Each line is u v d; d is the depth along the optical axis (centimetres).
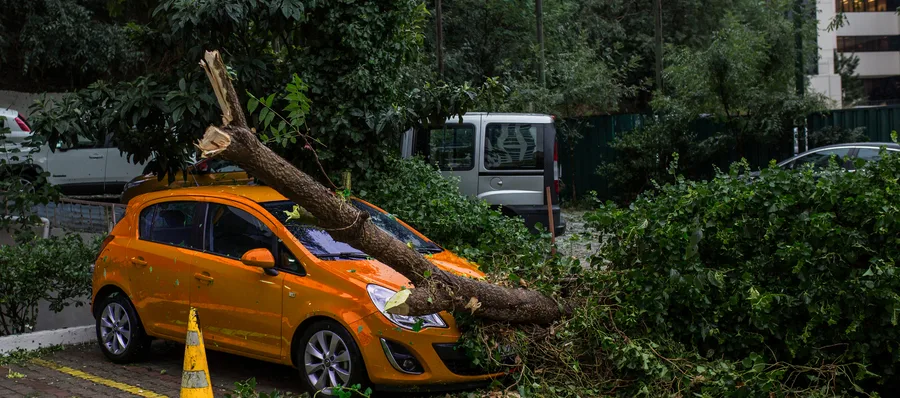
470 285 581
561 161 2017
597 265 693
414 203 922
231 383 683
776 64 1803
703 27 2703
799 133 1812
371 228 554
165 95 853
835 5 5316
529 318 615
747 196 611
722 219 625
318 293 611
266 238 659
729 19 1936
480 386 621
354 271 614
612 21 2655
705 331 604
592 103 2125
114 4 1106
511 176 1261
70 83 2259
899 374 601
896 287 568
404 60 985
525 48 2238
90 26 2036
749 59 1744
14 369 740
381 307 588
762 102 1759
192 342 459
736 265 632
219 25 841
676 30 2708
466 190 1264
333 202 537
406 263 562
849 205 592
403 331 585
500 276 689
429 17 2159
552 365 617
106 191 1647
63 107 873
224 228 691
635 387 589
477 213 906
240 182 1373
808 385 593
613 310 632
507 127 1269
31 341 812
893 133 604
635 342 599
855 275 577
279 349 632
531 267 708
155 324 719
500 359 601
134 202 774
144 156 917
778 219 600
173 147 924
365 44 905
